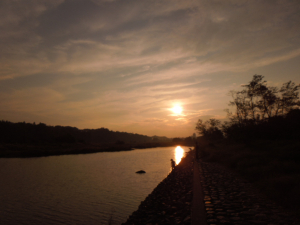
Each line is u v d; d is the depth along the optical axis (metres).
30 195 21.56
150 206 11.84
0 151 72.50
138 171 34.69
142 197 20.11
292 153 16.98
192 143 177.38
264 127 33.97
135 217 10.57
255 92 40.50
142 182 27.12
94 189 23.69
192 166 24.45
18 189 24.27
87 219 14.94
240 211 7.50
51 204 18.45
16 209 17.28
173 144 167.12
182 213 8.78
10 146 82.38
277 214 7.06
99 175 32.97
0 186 25.92
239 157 20.66
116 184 26.12
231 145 43.47
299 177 10.11
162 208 10.67
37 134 140.88
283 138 30.25
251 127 34.53
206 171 18.75
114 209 16.83
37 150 78.94
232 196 9.61
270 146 26.27
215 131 83.56
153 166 42.78
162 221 8.51
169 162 49.84
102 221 14.50
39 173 35.62
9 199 20.14
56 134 153.12
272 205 8.08
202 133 87.75
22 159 60.69
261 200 8.81
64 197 20.66
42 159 60.59
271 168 13.57
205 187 12.04
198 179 15.04
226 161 22.84
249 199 9.01
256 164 16.61
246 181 13.16
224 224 6.36
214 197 9.57
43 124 158.25
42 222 14.64
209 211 7.59
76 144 115.69
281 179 10.18
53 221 14.76
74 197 20.59
